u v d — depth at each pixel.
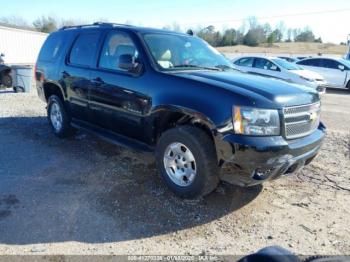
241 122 3.11
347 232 3.19
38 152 5.18
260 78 3.92
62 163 4.71
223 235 3.08
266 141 3.09
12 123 7.05
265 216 3.43
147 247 2.88
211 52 4.96
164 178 3.81
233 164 3.16
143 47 4.13
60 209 3.43
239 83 3.50
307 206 3.66
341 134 6.82
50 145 5.54
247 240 3.02
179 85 3.60
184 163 3.60
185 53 4.49
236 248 2.90
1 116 7.73
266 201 3.74
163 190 3.90
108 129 4.77
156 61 4.02
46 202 3.57
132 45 4.26
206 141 3.39
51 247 2.83
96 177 4.24
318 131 3.80
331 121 8.28
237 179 3.26
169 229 3.15
